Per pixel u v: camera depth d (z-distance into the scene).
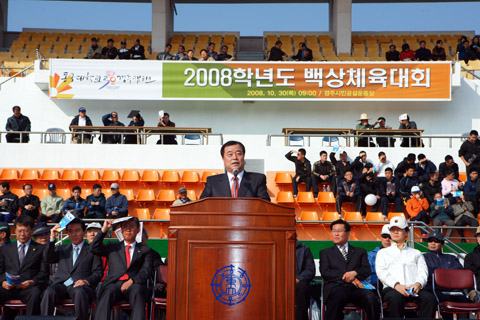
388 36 20.42
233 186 5.04
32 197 10.88
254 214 4.23
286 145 13.52
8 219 10.36
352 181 11.85
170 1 19.52
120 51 15.95
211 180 5.11
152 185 12.89
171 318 4.17
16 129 13.44
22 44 19.23
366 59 17.72
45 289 6.19
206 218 4.24
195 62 14.91
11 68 15.97
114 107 15.39
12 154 13.03
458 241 10.88
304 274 6.48
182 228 4.23
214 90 14.89
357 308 6.29
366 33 20.69
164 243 9.30
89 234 6.80
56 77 14.67
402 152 13.20
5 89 15.18
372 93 14.91
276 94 14.91
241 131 15.48
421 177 11.92
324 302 6.41
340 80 14.92
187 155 13.13
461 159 12.91
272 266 4.20
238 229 4.22
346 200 11.81
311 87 14.94
